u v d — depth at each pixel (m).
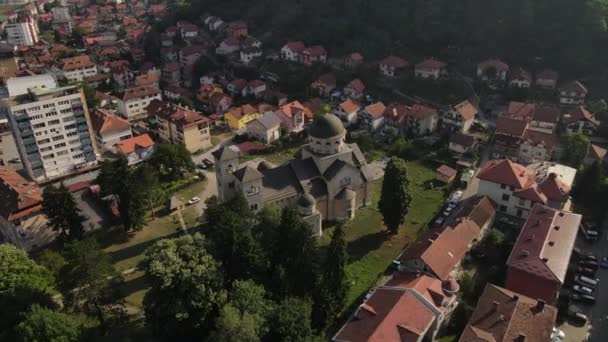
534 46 186.88
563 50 182.62
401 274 83.38
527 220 96.44
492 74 181.25
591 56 178.25
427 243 86.56
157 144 140.62
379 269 94.12
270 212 87.62
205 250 76.19
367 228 108.06
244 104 188.62
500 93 176.38
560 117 154.88
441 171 127.88
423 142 148.25
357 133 154.12
